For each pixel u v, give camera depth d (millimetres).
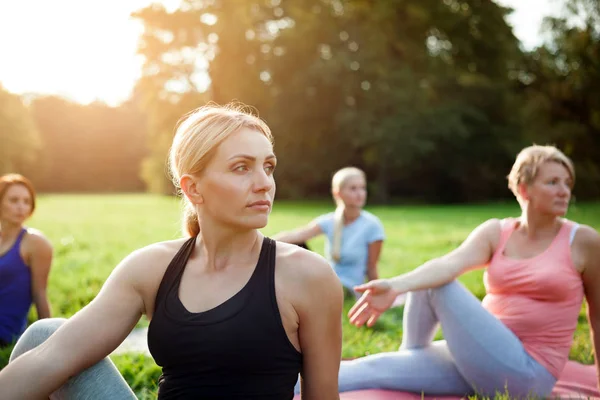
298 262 1688
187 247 1774
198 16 36250
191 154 1678
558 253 2879
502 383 2854
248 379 1622
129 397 1750
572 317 2893
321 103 35031
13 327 4082
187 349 1618
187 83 38188
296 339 1723
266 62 35562
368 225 5570
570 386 3188
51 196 51156
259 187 1646
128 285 1742
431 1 33375
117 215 21812
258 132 1699
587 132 34781
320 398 1775
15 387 1628
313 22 33312
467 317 2838
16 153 53281
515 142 35000
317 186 39656
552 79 35000
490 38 35344
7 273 4035
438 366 3037
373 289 2820
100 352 1711
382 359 3115
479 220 18109
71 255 9141
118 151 71250
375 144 33562
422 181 38688
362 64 32500
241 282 1667
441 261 2914
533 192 2881
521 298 2922
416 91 32719
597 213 18969
